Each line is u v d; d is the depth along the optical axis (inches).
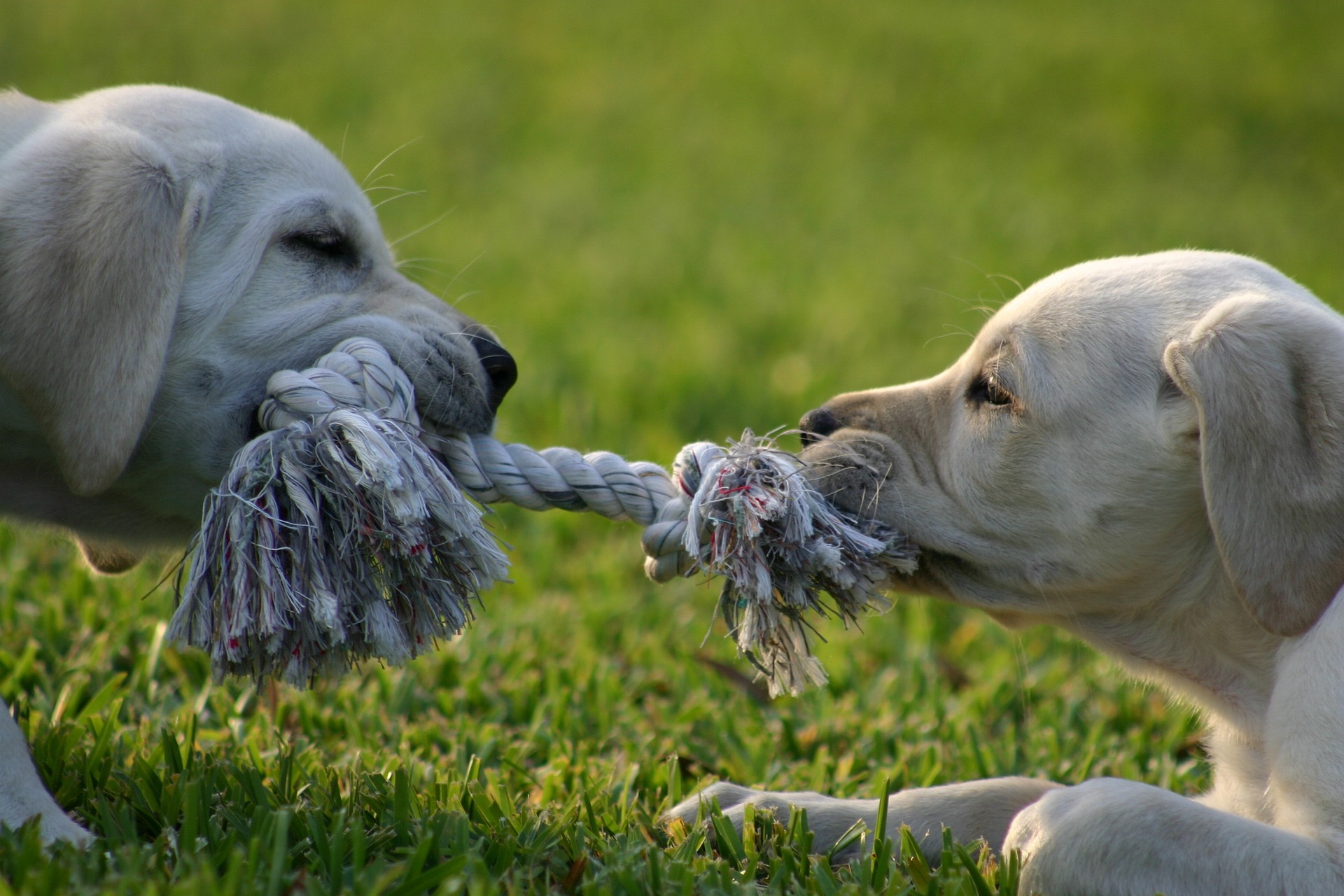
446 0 1327.5
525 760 252.7
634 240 747.4
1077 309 218.5
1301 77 1209.4
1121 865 175.8
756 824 207.6
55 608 285.7
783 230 784.9
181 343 213.5
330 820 192.5
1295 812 186.9
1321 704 187.6
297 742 242.1
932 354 543.8
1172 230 772.6
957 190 882.1
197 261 216.7
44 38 1054.4
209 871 155.9
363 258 239.5
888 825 212.2
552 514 396.2
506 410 459.2
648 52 1230.3
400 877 171.0
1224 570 210.7
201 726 251.0
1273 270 225.0
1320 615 187.3
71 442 193.0
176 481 220.7
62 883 157.9
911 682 307.6
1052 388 214.2
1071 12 1421.0
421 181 843.4
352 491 184.5
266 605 177.5
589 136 992.9
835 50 1261.1
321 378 203.5
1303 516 185.5
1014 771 260.4
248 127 233.8
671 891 172.4
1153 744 276.8
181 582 191.5
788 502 195.5
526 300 615.2
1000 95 1137.4
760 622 197.5
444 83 1072.8
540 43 1230.3
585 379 501.0
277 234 225.8
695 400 477.4
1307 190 907.4
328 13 1236.5
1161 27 1370.6
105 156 203.9
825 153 979.3
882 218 811.4
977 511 221.5
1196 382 192.4
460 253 695.1
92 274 194.4
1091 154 987.3
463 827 187.2
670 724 272.7
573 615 330.3
